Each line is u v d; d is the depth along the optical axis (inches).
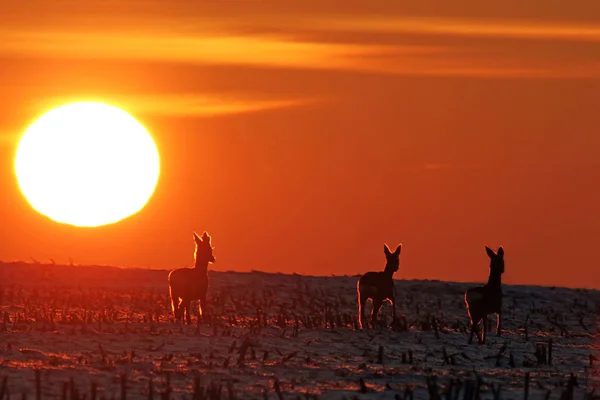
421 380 2869.1
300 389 2689.5
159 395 2539.4
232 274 6067.9
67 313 4247.0
